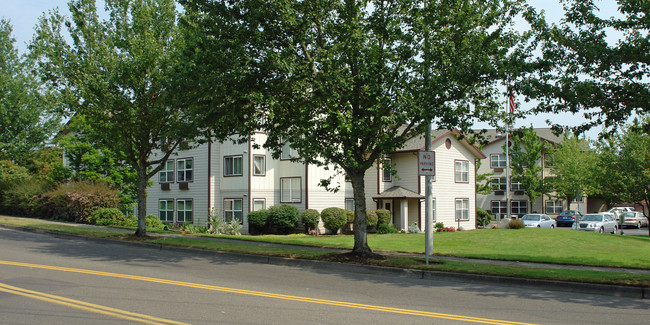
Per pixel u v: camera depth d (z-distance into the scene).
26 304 8.13
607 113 12.11
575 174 47.34
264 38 14.25
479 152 38.19
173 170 35.56
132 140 20.27
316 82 13.41
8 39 37.88
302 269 13.70
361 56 13.72
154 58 18.36
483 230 25.47
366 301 9.04
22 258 13.95
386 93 14.16
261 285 10.60
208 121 15.34
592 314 8.29
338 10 14.15
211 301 8.64
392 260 14.09
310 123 13.99
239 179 31.80
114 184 31.89
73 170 34.12
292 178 31.91
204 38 14.22
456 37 13.73
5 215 33.97
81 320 7.14
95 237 20.31
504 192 53.28
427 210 15.16
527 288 11.10
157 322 7.06
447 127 13.77
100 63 18.66
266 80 14.69
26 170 37.50
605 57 11.87
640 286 10.42
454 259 15.42
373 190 33.75
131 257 15.09
